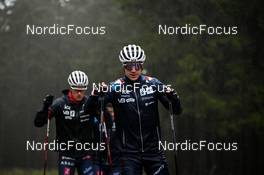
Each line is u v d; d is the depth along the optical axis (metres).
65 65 105.00
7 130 120.00
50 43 107.56
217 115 69.31
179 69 72.62
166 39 72.50
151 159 17.86
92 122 23.03
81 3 108.81
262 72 71.38
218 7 68.75
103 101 18.36
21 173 88.19
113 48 80.81
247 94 69.94
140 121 17.78
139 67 18.00
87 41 99.06
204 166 74.31
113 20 92.12
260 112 69.38
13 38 112.62
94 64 83.44
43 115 22.98
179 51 72.00
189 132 75.12
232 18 69.88
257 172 74.75
